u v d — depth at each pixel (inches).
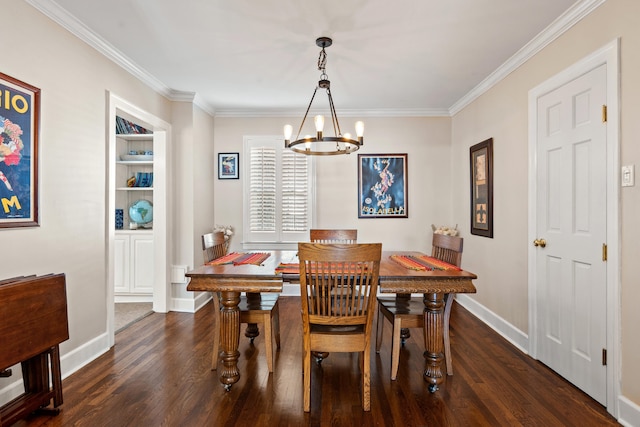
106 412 77.3
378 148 182.2
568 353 92.4
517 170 118.0
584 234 87.0
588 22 85.6
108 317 112.4
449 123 181.8
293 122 183.0
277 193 183.3
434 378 86.2
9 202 78.0
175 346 114.9
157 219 153.5
